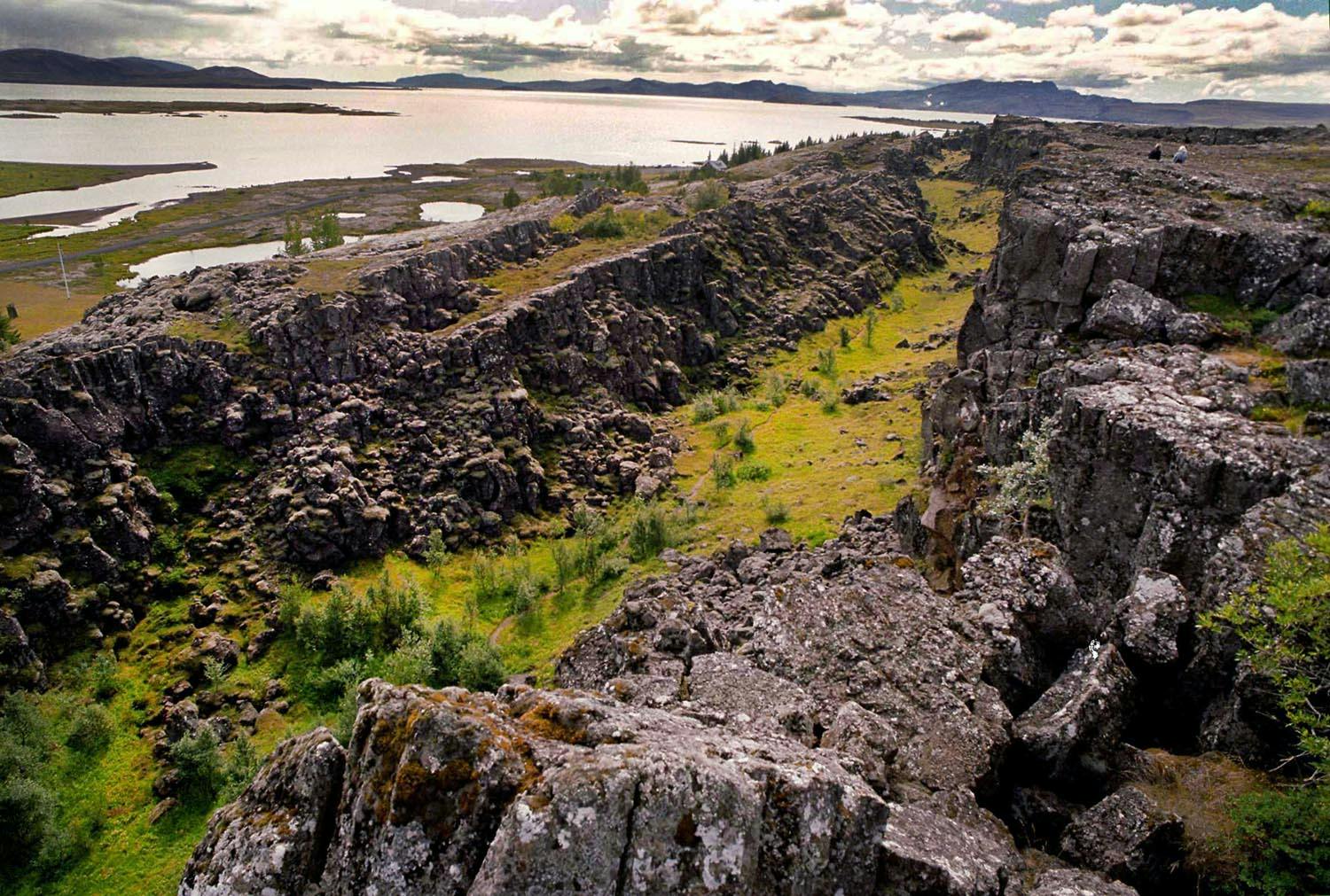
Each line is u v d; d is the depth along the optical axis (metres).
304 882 12.88
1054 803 18.98
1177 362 37.66
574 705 14.48
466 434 94.50
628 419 113.44
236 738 56.22
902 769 19.23
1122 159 72.38
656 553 79.38
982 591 25.80
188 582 72.06
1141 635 22.38
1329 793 16.14
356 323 98.25
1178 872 16.69
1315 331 37.69
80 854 47.84
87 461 72.75
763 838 13.01
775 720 20.72
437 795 12.40
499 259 137.75
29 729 54.16
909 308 188.50
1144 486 30.55
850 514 75.06
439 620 66.38
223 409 85.12
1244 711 19.75
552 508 96.12
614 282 139.25
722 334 160.38
